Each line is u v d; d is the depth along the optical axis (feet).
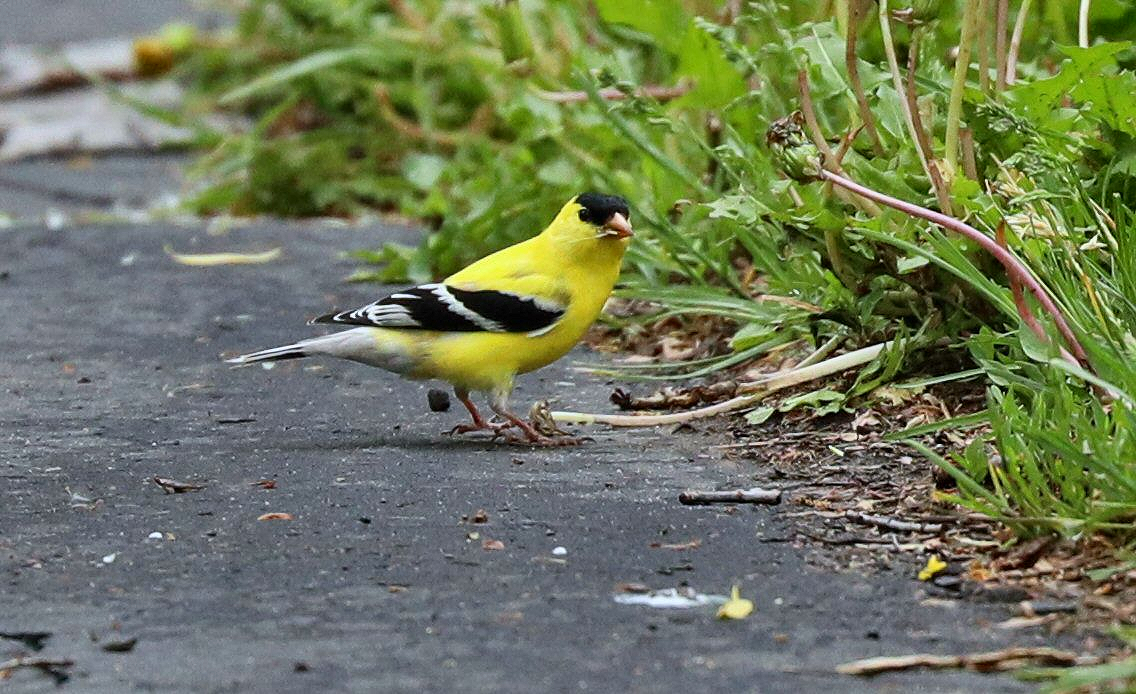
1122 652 23.02
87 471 33.88
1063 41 42.86
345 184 67.77
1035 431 27.02
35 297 51.96
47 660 23.57
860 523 29.09
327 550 28.35
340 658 23.47
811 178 33.06
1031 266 32.60
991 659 22.72
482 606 25.46
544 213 49.14
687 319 44.47
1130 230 32.27
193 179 70.95
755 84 44.55
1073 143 35.37
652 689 22.17
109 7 117.91
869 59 43.29
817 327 37.32
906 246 32.19
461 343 35.50
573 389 40.27
